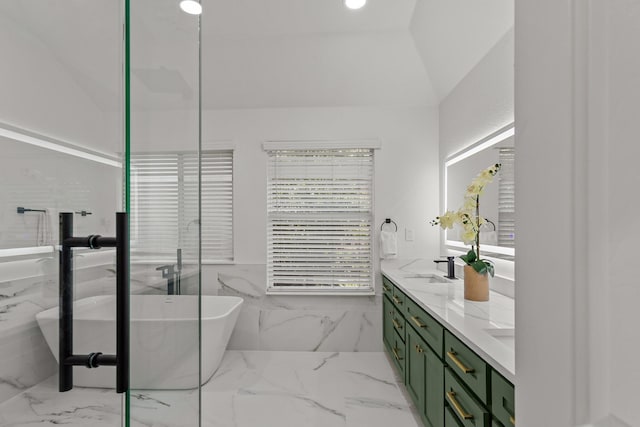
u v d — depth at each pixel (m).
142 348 0.61
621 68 0.34
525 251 0.49
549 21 0.42
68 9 0.50
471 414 1.30
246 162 3.48
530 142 0.47
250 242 3.46
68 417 0.51
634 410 0.33
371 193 3.51
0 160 0.48
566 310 0.39
